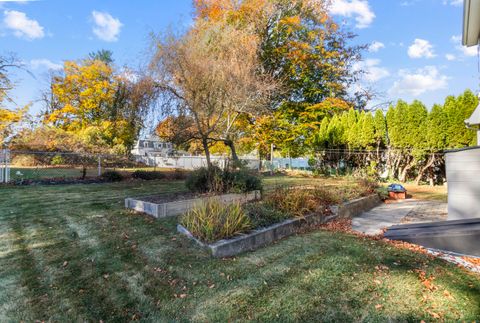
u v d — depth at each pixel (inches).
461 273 105.8
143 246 132.8
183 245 133.8
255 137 597.3
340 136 539.2
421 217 219.3
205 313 82.4
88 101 791.1
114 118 429.7
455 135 382.0
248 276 104.9
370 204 271.4
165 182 398.3
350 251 130.6
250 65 332.2
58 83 800.9
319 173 578.6
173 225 163.2
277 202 190.5
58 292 92.8
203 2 540.4
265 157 696.4
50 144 463.5
